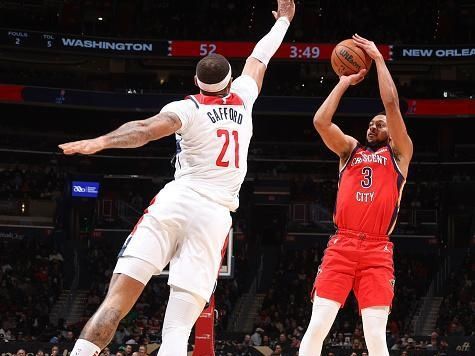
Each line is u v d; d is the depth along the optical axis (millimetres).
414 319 37094
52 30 45781
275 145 49875
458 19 47781
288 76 49156
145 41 44281
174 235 5434
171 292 5398
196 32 46250
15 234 42969
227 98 5758
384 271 7660
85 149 4867
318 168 48375
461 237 44344
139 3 47938
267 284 40875
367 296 7625
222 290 38125
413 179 46719
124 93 45062
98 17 48125
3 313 35062
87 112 49625
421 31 47188
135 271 5266
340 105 44906
